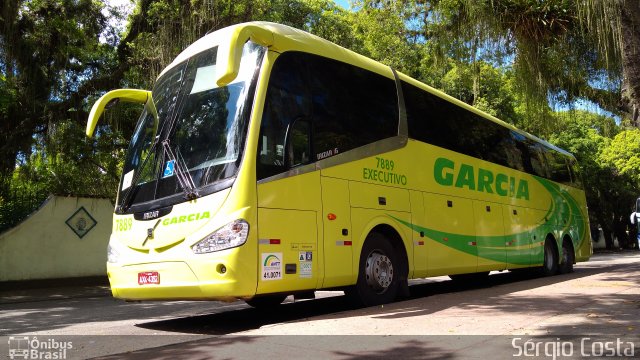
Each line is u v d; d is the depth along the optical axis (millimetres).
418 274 8375
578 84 13922
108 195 16891
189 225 5988
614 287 8508
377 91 8250
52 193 15844
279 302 8688
